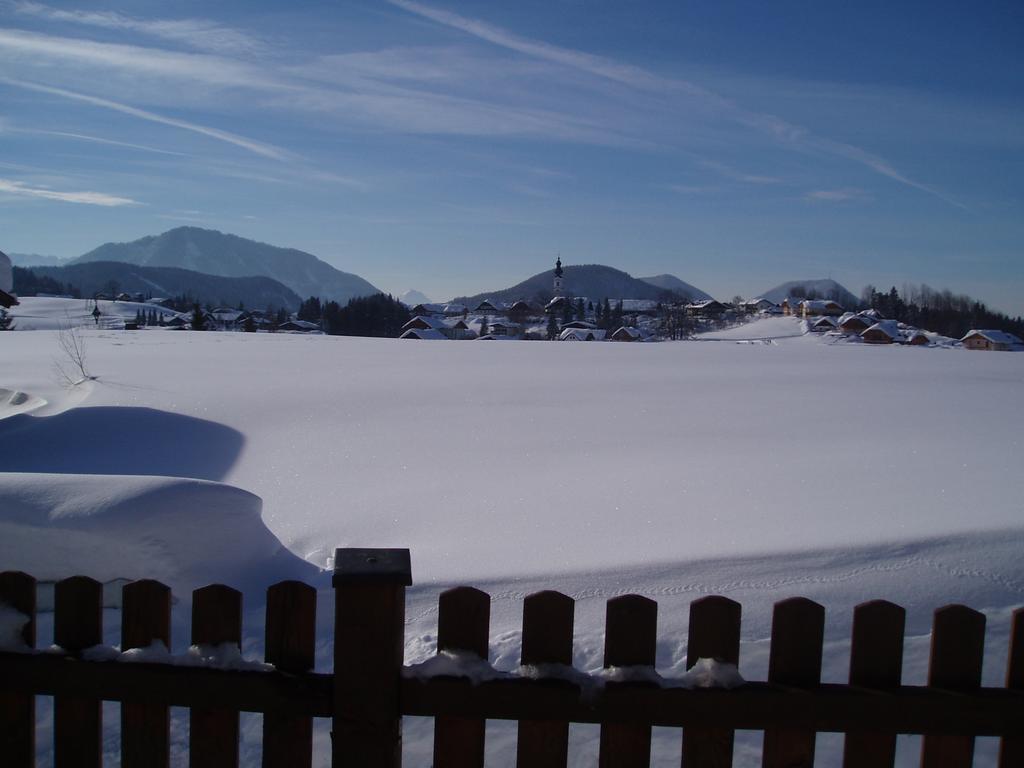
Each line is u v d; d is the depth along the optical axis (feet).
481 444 33.22
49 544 12.86
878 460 27.25
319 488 26.37
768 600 13.20
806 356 87.56
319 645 12.04
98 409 40.91
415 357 81.25
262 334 133.39
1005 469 25.12
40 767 8.95
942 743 6.64
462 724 6.64
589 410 42.32
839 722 6.53
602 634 11.99
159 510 13.48
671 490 23.35
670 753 9.07
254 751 9.15
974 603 13.09
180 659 6.73
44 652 6.83
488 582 14.53
